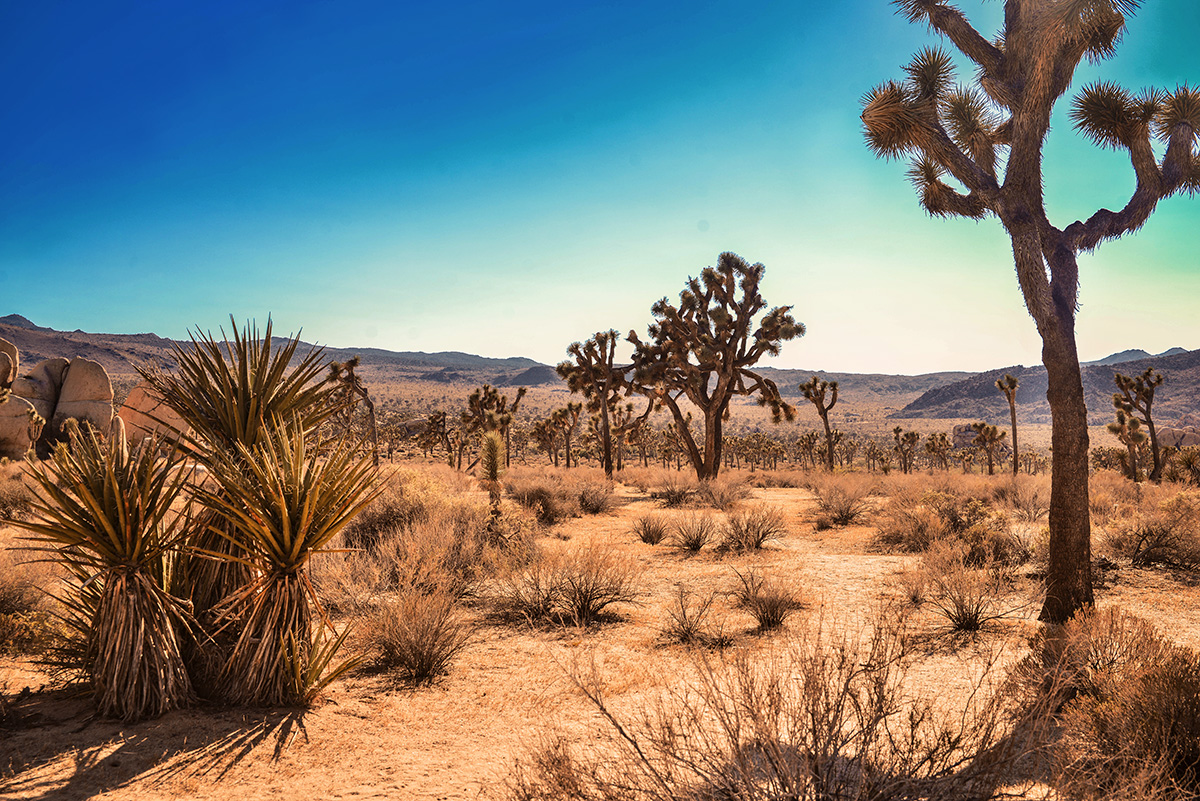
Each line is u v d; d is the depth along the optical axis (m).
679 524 14.16
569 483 25.03
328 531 5.07
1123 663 4.66
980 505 14.15
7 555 7.26
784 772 2.69
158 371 5.24
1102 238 7.55
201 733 4.38
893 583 9.33
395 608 6.32
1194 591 8.50
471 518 11.45
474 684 5.53
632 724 4.42
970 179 7.74
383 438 83.00
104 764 3.91
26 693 4.95
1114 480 25.38
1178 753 3.34
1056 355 7.31
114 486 4.45
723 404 29.27
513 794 3.28
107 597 4.66
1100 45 7.41
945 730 3.13
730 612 7.96
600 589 8.14
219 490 5.21
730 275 27.73
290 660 4.93
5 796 3.50
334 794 3.64
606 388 35.84
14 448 29.55
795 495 27.14
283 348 5.63
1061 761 3.26
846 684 2.98
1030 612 7.69
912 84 8.45
